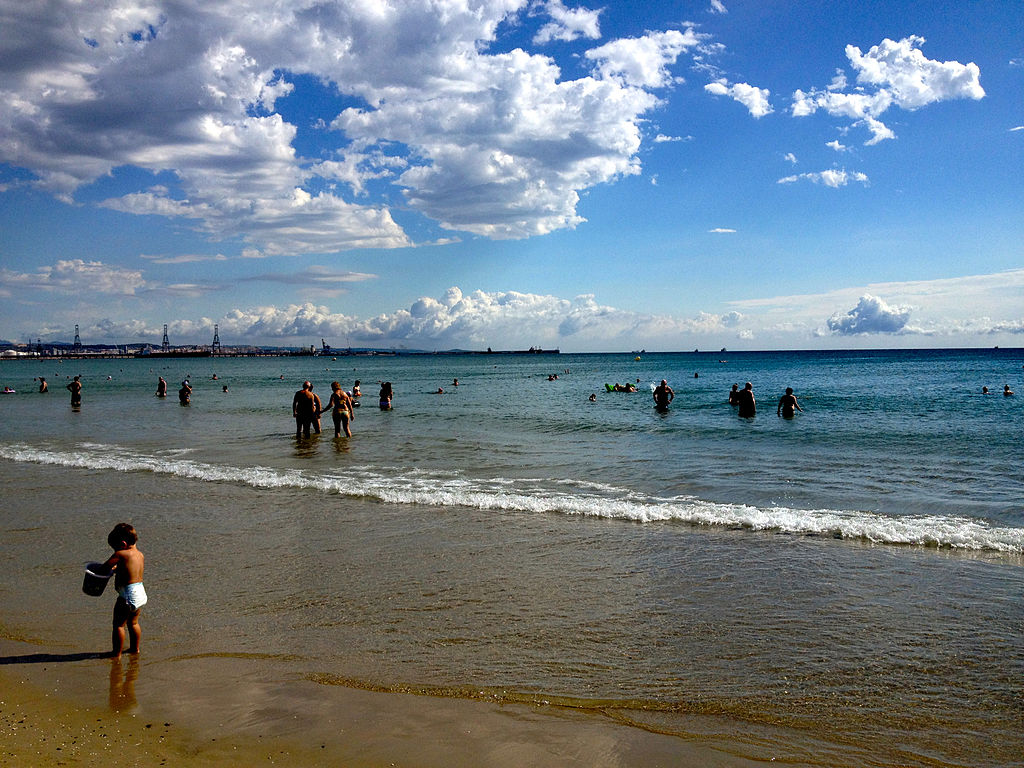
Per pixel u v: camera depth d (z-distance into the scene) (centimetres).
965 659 578
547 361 19900
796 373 7988
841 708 504
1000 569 820
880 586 764
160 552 930
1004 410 2900
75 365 18025
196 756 445
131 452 1934
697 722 487
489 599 739
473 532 1023
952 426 2288
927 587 758
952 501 1188
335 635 649
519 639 634
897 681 543
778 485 1349
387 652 610
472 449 1925
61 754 446
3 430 2583
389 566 859
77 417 3150
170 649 623
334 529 1045
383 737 469
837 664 574
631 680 551
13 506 1222
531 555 902
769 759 441
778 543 948
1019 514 1088
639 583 786
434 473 1547
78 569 860
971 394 3988
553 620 679
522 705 514
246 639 643
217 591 774
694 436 2134
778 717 493
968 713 493
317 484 1407
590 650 609
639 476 1477
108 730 479
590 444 1998
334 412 2216
